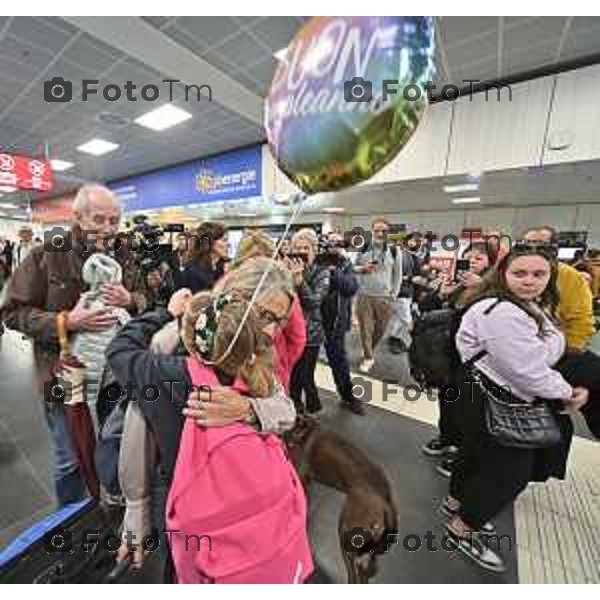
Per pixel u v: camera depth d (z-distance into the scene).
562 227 7.03
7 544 1.33
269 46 2.91
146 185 6.84
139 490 0.72
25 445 1.98
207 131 4.73
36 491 1.62
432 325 1.72
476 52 2.92
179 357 0.66
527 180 4.11
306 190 0.82
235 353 0.61
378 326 3.54
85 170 6.74
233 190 5.50
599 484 1.80
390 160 0.73
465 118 3.57
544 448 1.29
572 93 3.04
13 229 11.37
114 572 0.82
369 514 0.97
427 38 0.68
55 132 4.85
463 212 7.91
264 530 0.58
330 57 0.66
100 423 1.00
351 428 2.29
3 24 2.69
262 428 0.61
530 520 1.57
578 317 1.54
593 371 1.24
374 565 1.01
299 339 1.17
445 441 1.91
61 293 1.16
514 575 1.30
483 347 1.20
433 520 1.55
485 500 1.27
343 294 2.41
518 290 1.14
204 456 0.57
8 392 2.74
